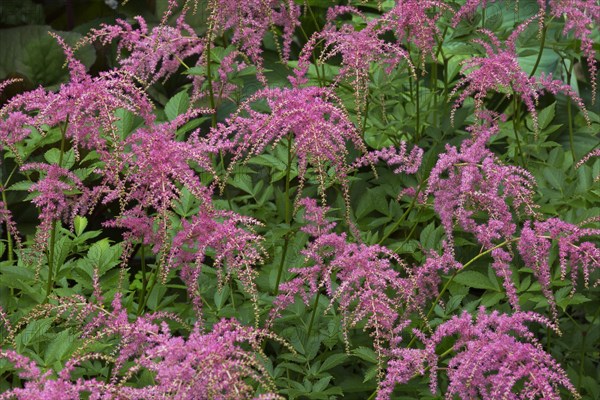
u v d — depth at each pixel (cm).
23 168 408
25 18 918
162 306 437
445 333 378
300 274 444
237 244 376
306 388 395
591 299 496
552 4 556
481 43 545
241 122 422
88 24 808
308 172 524
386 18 520
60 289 433
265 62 694
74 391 312
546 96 727
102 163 485
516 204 436
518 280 460
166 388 306
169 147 382
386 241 516
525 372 339
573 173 574
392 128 574
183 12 519
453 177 448
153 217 458
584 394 490
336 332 424
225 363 306
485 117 554
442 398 415
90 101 387
